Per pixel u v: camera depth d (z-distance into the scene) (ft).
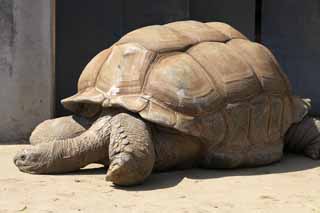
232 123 18.93
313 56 33.17
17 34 25.71
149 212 14.40
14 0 25.58
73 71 29.84
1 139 25.88
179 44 19.67
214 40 20.59
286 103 20.99
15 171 18.81
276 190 16.97
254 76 19.95
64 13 29.58
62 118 19.83
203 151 19.01
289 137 22.75
